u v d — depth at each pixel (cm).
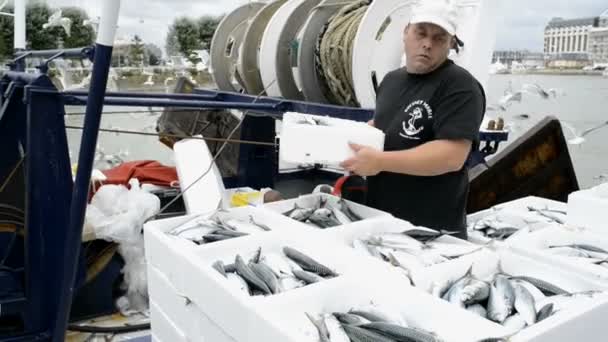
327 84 298
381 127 215
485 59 277
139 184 274
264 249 144
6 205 199
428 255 135
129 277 228
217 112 345
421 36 195
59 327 163
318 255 138
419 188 205
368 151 169
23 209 203
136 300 231
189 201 230
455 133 183
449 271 123
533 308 108
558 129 332
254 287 118
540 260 130
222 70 392
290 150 175
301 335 88
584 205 168
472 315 97
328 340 96
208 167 244
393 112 211
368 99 257
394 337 95
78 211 147
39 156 170
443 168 182
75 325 213
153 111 278
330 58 285
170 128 329
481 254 131
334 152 173
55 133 172
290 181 403
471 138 184
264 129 361
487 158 331
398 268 122
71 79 278
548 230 154
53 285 179
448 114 187
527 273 128
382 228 159
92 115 135
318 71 300
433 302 102
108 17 125
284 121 183
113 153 350
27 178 172
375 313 105
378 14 247
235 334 107
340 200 191
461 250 136
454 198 202
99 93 133
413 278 117
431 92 196
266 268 126
